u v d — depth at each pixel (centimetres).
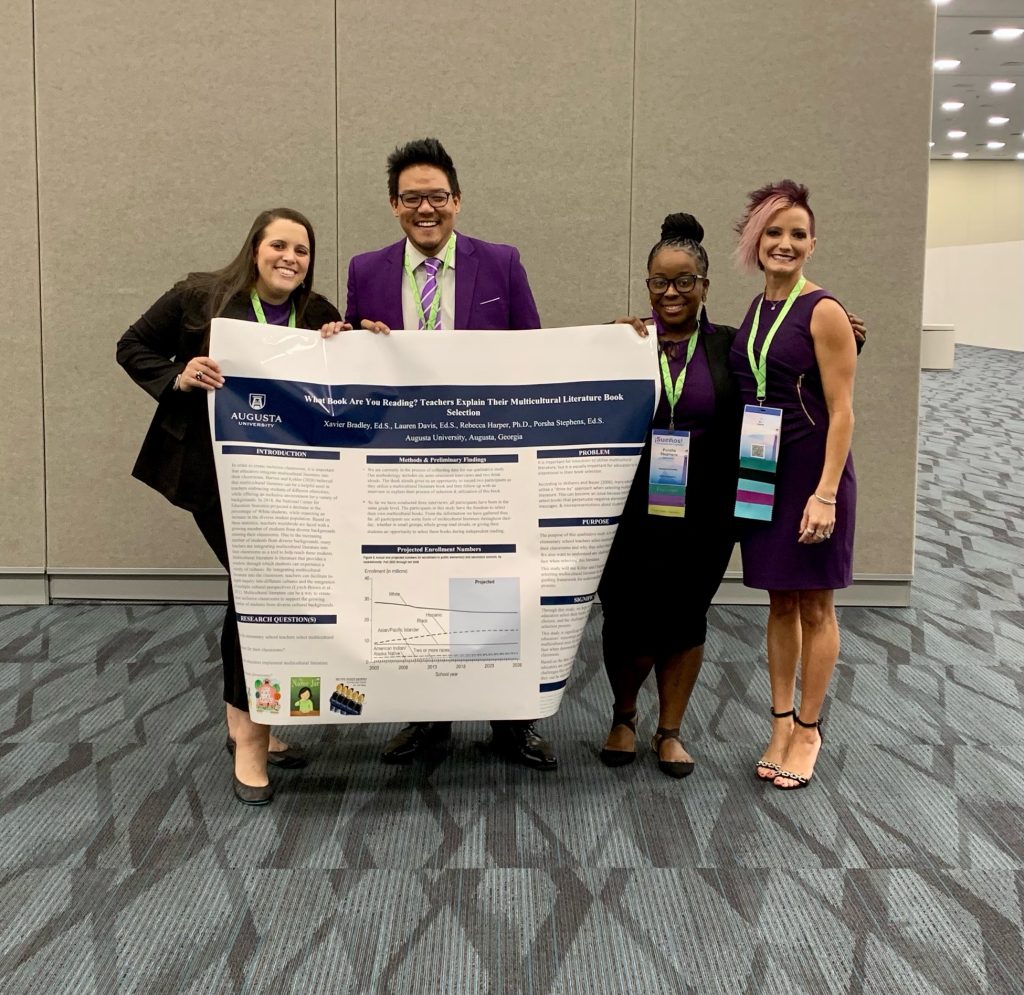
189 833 218
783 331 225
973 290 1858
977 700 300
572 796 238
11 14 366
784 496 230
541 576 226
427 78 375
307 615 221
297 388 218
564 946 178
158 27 369
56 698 298
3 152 374
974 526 527
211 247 381
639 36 373
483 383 223
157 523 396
